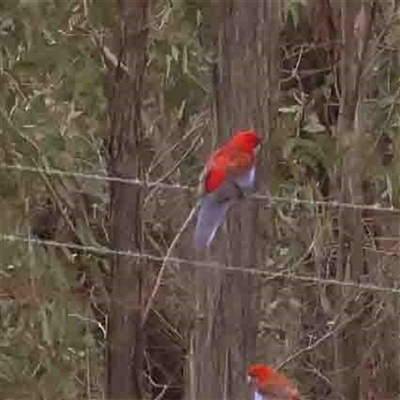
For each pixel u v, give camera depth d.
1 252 12.52
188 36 12.62
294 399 9.08
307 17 14.71
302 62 15.27
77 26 12.53
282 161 12.82
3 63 12.74
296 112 13.16
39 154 12.50
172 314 14.91
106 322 12.43
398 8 14.61
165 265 12.71
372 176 13.88
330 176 13.97
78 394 13.72
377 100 14.48
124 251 11.12
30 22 12.62
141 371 11.47
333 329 14.17
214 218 8.50
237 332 10.21
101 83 12.60
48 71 12.72
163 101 13.34
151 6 12.20
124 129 10.99
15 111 12.58
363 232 14.45
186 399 13.88
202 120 13.18
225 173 8.51
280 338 14.83
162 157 13.34
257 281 10.24
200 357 10.42
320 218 13.85
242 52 9.89
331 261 15.18
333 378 14.76
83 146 13.00
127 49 10.95
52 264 12.66
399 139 13.77
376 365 14.93
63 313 12.82
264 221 11.36
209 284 10.32
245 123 9.92
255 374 9.15
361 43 14.06
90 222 13.39
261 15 9.89
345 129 13.85
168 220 14.01
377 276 14.52
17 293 12.71
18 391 12.93
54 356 13.02
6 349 12.96
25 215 12.58
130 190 11.05
